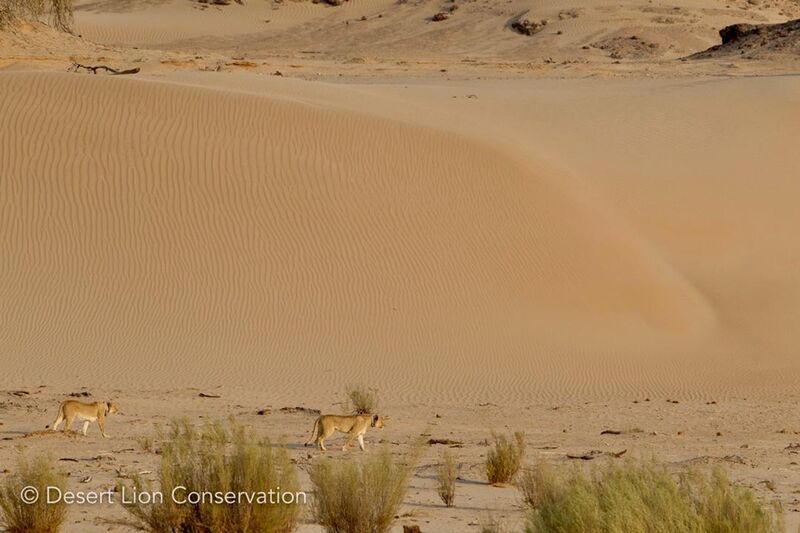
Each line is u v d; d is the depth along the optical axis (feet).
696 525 73.61
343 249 338.13
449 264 336.29
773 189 449.89
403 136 399.44
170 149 374.84
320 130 395.75
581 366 290.15
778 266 385.50
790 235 411.95
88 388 240.12
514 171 389.39
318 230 345.10
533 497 109.60
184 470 88.12
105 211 346.74
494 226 358.23
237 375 264.11
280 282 321.73
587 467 140.77
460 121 477.36
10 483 95.20
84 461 134.51
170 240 336.70
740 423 219.20
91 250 329.72
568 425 208.95
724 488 80.89
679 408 242.17
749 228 413.59
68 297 306.96
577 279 339.36
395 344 295.28
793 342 325.01
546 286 333.62
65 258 325.42
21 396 217.56
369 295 319.06
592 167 447.01
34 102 390.42
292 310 309.42
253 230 343.46
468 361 287.69
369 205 358.43
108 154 369.09
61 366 263.29
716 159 476.95
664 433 198.29
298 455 146.20
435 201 366.02
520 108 544.21
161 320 299.38
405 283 326.03
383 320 307.58
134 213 346.74
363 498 90.58
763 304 353.31
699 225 409.08
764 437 197.57
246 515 84.23
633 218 406.00
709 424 216.54
